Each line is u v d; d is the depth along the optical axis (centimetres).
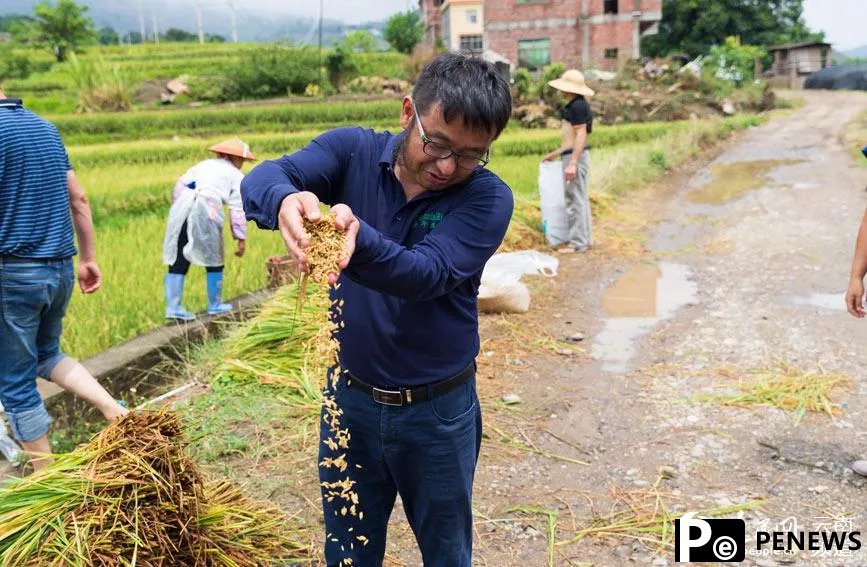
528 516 357
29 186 341
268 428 424
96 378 473
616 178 1298
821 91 4244
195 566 272
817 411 450
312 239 178
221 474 378
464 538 247
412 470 234
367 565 259
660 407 470
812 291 692
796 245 855
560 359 559
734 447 414
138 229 919
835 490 367
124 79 3056
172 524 267
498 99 188
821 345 553
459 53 198
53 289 356
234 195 601
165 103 3328
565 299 710
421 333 215
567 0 3766
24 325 351
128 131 2470
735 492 371
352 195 222
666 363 542
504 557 325
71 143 2330
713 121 2339
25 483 266
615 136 2017
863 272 366
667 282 763
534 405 479
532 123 2488
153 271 713
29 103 3072
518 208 960
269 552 312
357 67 3481
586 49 3809
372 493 247
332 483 244
